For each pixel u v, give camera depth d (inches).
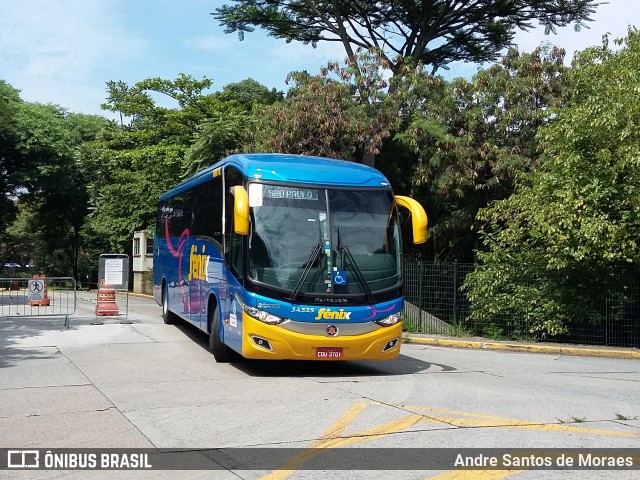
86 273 2578.7
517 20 1023.6
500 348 659.4
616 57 710.5
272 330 403.9
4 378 406.3
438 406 338.3
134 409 325.4
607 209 636.7
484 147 868.0
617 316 664.4
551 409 337.4
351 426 293.6
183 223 644.7
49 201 2132.1
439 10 1032.2
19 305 861.8
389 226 442.9
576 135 643.5
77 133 2171.5
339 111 896.3
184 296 622.2
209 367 461.1
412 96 914.1
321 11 1064.2
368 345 419.5
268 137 920.9
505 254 717.3
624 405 355.3
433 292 748.6
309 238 419.5
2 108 1763.0
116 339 586.6
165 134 1603.1
